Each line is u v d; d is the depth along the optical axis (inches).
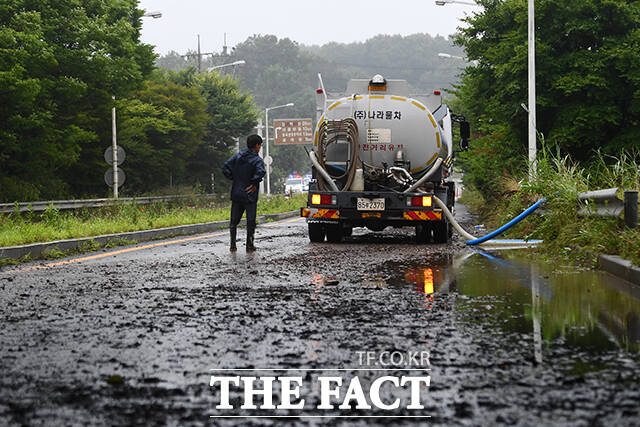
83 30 5137.8
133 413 538.9
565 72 3144.7
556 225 1823.3
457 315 919.7
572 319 885.2
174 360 698.8
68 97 5059.1
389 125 2234.3
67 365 682.2
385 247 2069.4
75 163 5674.2
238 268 1504.7
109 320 910.4
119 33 5438.0
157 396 581.9
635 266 1224.2
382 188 2256.4
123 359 704.4
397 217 2182.6
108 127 5831.7
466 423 510.0
